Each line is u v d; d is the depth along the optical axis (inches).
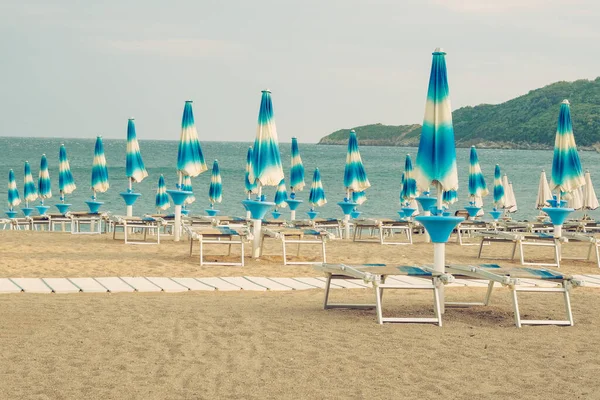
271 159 480.4
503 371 214.4
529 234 505.7
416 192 733.9
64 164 764.0
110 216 654.5
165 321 271.6
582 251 593.6
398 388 196.4
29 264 426.6
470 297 346.6
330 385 197.9
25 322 265.9
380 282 283.6
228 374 206.2
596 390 197.6
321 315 289.6
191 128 596.7
